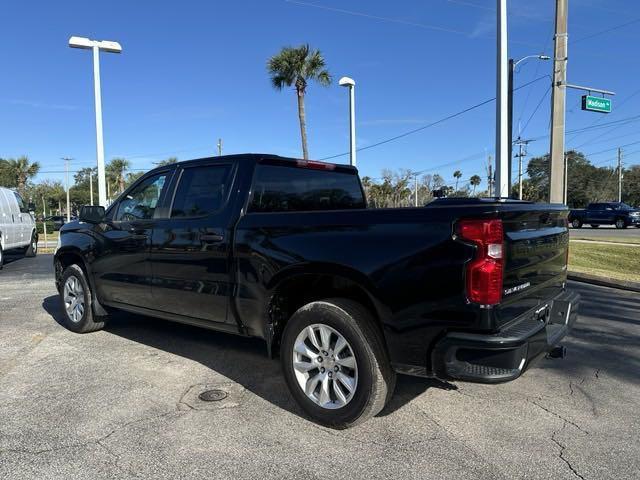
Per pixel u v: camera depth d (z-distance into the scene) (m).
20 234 14.80
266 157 4.47
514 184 55.41
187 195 4.74
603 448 3.29
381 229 3.35
